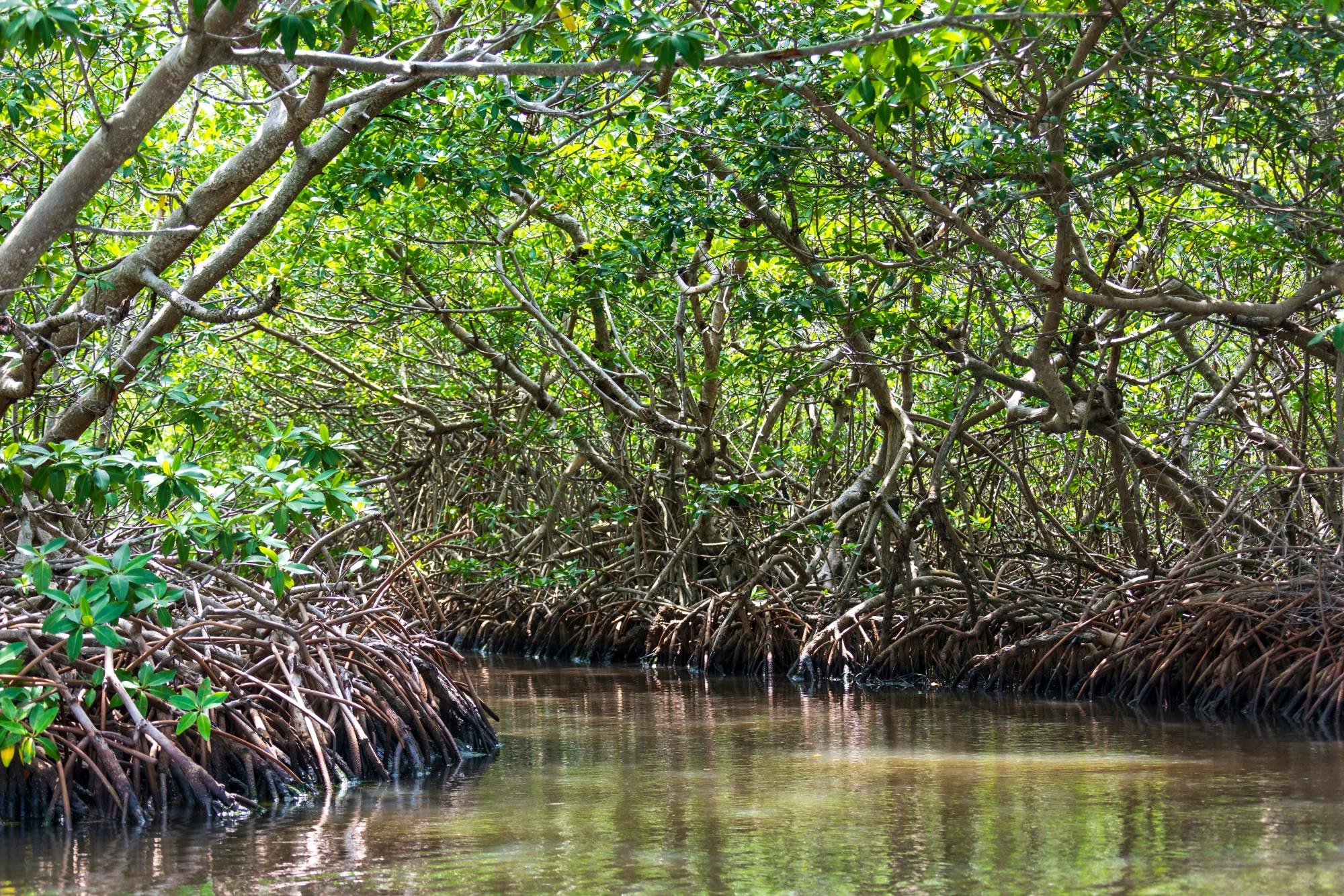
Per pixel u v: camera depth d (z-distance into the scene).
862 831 7.68
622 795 9.01
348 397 22.31
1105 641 15.21
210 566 9.34
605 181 16.41
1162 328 14.36
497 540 23.22
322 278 18.08
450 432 22.16
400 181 13.11
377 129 14.09
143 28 10.79
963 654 16.72
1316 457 16.88
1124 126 11.60
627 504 22.17
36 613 8.41
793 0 11.73
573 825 7.93
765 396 22.05
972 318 16.67
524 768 10.26
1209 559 14.69
